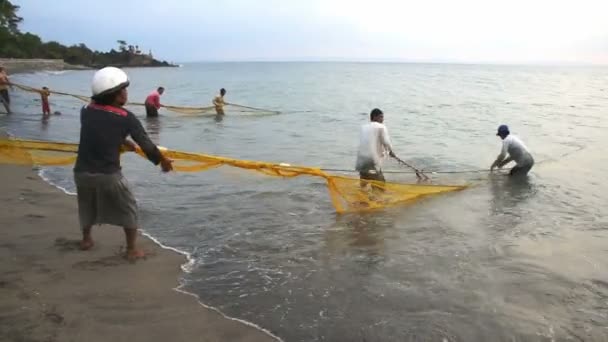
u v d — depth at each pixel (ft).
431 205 25.18
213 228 20.89
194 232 20.34
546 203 25.73
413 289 15.12
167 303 14.02
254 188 27.86
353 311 13.75
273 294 14.78
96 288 14.65
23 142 22.24
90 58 398.21
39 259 16.57
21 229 19.36
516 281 15.72
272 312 13.69
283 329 12.80
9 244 17.74
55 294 14.08
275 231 20.67
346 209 23.76
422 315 13.52
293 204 24.82
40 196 24.27
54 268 15.89
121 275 15.70
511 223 22.13
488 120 65.05
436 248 18.78
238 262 17.28
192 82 183.93
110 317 13.03
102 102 15.75
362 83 176.86
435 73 309.63
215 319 13.24
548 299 14.49
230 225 21.34
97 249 17.74
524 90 137.69
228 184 28.66
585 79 231.30
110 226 20.20
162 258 17.37
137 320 12.99
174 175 30.48
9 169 29.66
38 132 46.14
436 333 12.61
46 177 28.63
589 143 46.70
